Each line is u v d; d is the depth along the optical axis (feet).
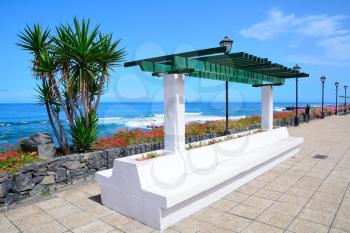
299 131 49.98
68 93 21.18
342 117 89.97
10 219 13.87
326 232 11.66
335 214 13.44
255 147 23.53
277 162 23.94
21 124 103.81
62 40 20.18
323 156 27.48
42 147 19.65
